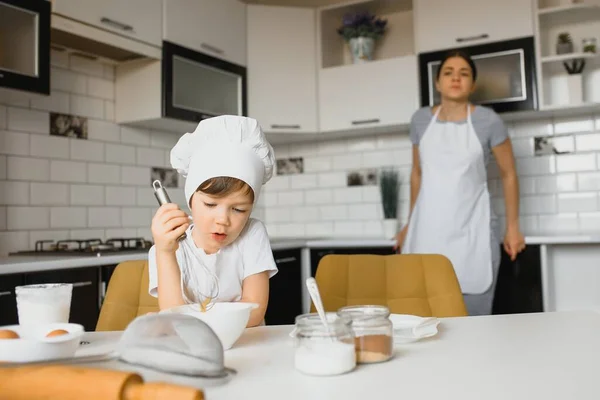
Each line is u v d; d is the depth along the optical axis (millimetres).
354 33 3457
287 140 3828
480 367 786
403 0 3436
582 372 750
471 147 2547
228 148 1127
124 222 2977
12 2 2080
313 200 3818
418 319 1031
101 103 2873
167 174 3258
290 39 3488
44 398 553
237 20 3340
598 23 3088
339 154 3746
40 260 1937
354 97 3391
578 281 2758
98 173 2846
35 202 2545
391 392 677
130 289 1486
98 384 538
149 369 685
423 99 3170
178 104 2895
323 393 677
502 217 3275
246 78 3395
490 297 2525
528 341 948
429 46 3168
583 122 3141
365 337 818
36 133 2561
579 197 3143
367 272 1572
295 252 3119
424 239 2582
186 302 1112
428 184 2602
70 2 2328
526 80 2949
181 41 2914
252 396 667
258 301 1227
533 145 3250
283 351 911
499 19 3010
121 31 2566
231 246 1279
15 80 2098
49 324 880
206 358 692
